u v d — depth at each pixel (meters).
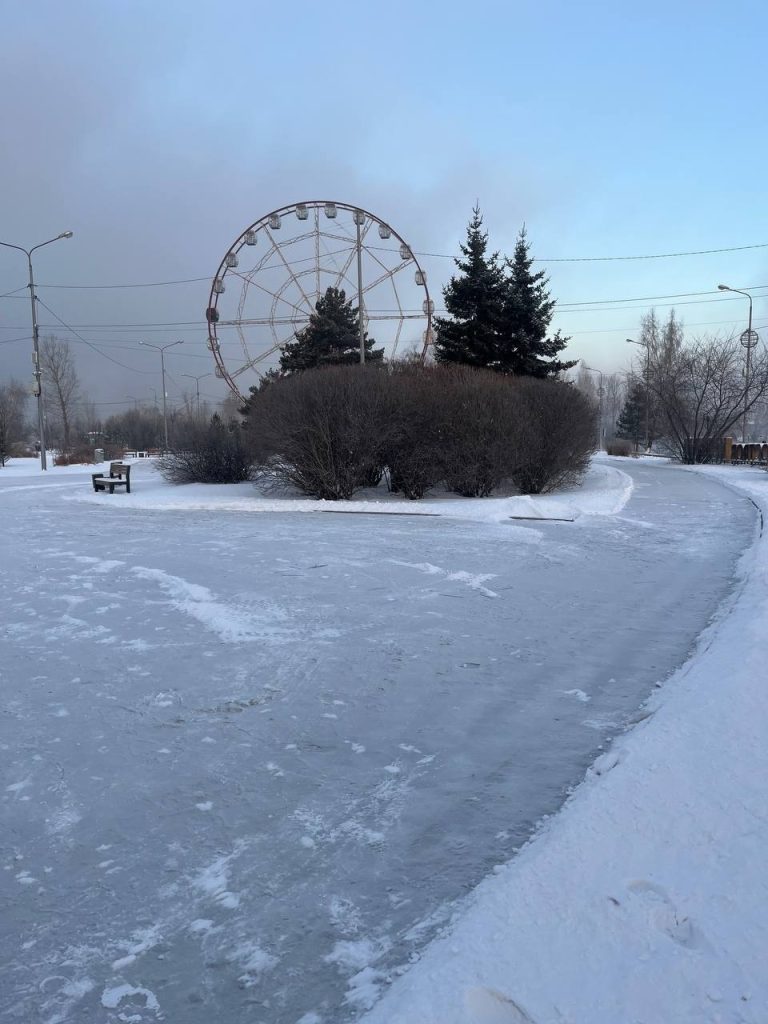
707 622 7.37
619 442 58.00
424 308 36.78
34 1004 2.56
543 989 2.31
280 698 5.42
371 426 19.36
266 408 21.25
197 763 4.40
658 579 9.52
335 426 19.69
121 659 6.32
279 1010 2.51
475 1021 2.21
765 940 2.43
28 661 6.29
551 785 4.05
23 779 4.21
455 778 4.17
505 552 11.67
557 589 8.97
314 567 10.41
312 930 2.92
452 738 4.71
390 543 12.67
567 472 23.08
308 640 6.84
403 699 5.38
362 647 6.62
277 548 12.18
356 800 3.95
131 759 4.46
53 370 77.94
